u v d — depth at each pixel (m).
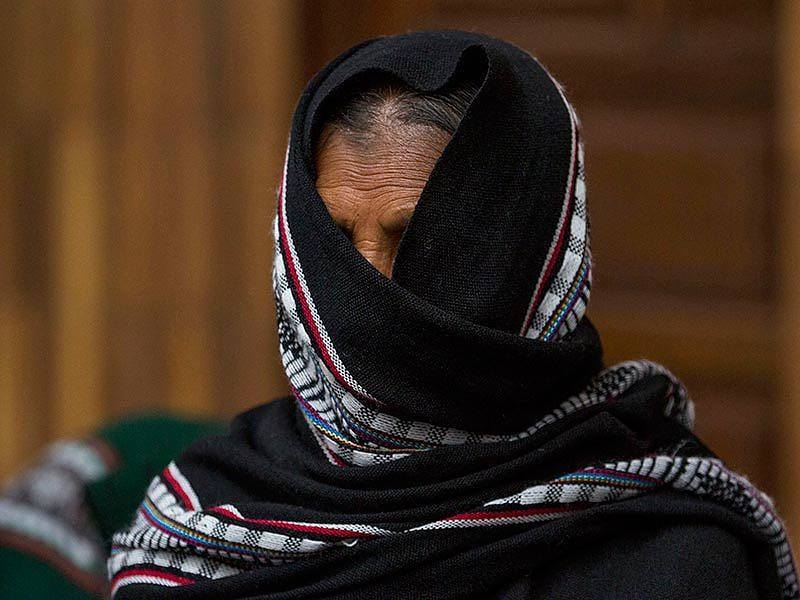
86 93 12.05
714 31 11.53
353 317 4.67
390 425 4.77
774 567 4.94
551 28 11.88
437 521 4.60
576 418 4.83
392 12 12.05
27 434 12.66
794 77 10.92
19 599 7.66
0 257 12.37
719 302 11.71
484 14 12.04
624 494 4.69
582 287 4.94
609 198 11.89
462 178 4.69
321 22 11.95
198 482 5.19
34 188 12.30
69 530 7.82
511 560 4.57
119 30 11.91
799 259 11.05
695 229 11.72
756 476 11.72
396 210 4.76
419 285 4.71
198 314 12.09
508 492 4.69
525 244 4.80
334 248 4.68
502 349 4.61
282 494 4.93
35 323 12.48
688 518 4.71
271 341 11.99
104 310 12.30
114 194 12.14
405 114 4.82
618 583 4.60
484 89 4.66
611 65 11.76
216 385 12.16
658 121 11.71
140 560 5.06
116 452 7.97
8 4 12.08
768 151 11.47
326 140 4.92
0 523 7.84
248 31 11.60
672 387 5.40
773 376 11.59
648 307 11.91
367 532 4.62
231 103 11.74
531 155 4.80
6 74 12.20
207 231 11.98
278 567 4.75
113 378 12.38
